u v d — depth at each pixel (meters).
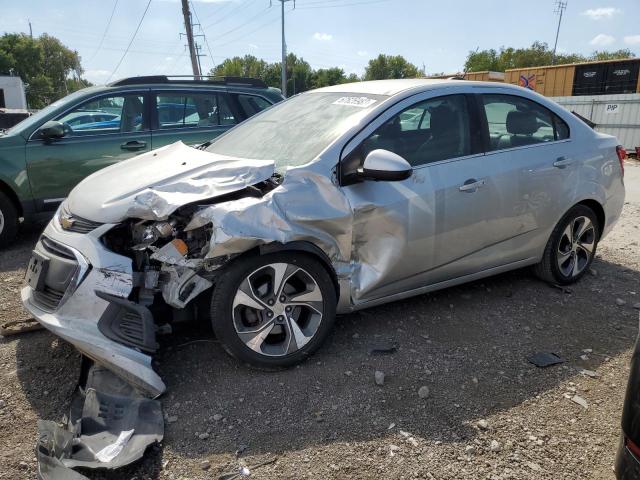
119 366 3.01
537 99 4.53
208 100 6.91
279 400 3.17
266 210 3.21
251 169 3.42
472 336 3.96
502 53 78.00
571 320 4.26
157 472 2.63
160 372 3.42
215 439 2.85
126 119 6.48
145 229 3.24
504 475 2.63
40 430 2.68
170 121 6.71
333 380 3.37
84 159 6.24
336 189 3.47
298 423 2.98
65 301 3.14
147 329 3.16
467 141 4.05
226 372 3.43
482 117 4.15
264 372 3.43
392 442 2.85
